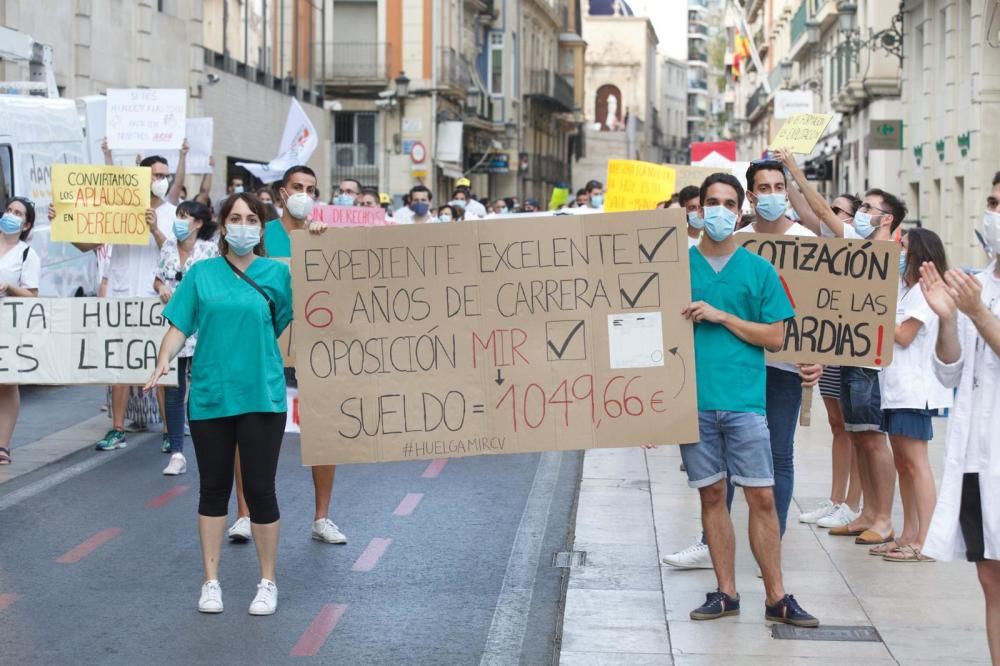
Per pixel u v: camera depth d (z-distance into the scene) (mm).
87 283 16953
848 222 9203
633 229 7043
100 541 8789
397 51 45531
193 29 28828
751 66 82312
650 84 119812
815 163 49656
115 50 25391
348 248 7301
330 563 8297
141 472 11023
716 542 7117
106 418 13672
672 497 10156
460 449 7281
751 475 6891
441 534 9094
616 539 8867
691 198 9953
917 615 7113
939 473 10969
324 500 8812
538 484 10852
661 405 7020
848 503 9234
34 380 9328
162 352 7145
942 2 30266
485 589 7781
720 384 6910
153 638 6828
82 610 7293
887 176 35406
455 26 49625
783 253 7797
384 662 6508
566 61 79688
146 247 11656
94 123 17578
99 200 11469
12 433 11914
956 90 29297
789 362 7637
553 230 7129
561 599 7594
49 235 15867
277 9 35531
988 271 5695
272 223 8742
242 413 7098
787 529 9102
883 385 8156
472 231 7246
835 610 7207
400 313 7301
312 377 7340
